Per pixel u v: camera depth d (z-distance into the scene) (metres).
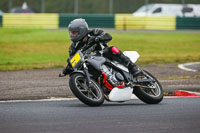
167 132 17.39
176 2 134.88
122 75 25.55
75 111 22.62
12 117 20.83
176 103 25.70
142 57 62.34
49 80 40.41
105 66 25.08
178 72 47.03
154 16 109.88
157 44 79.25
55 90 33.69
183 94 31.72
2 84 37.62
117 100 24.97
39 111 22.75
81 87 24.75
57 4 147.00
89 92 24.09
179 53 68.62
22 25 115.44
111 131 17.56
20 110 23.22
